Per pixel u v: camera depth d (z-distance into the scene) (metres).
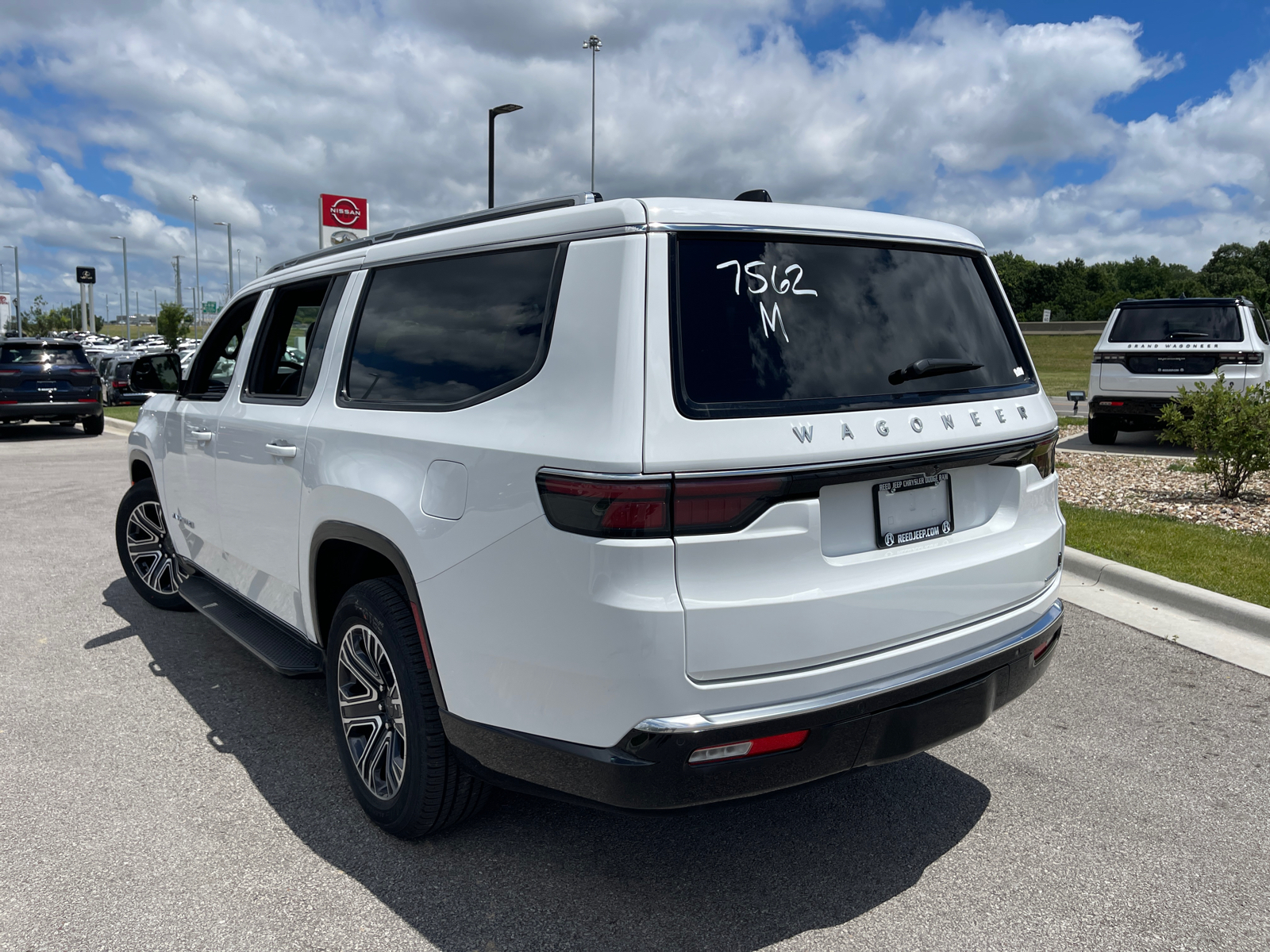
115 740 3.64
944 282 2.73
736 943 2.40
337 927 2.46
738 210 2.34
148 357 4.76
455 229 2.77
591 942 2.40
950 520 2.57
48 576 6.23
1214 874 2.73
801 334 2.32
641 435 2.04
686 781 2.11
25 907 2.53
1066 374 34.31
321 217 15.87
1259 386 8.02
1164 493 8.38
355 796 3.06
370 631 2.84
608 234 2.24
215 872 2.71
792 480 2.13
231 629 3.72
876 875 2.72
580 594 2.10
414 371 2.76
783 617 2.14
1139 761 3.47
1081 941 2.42
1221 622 4.97
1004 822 3.03
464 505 2.38
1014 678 2.69
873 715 2.30
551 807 3.14
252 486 3.59
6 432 18.47
